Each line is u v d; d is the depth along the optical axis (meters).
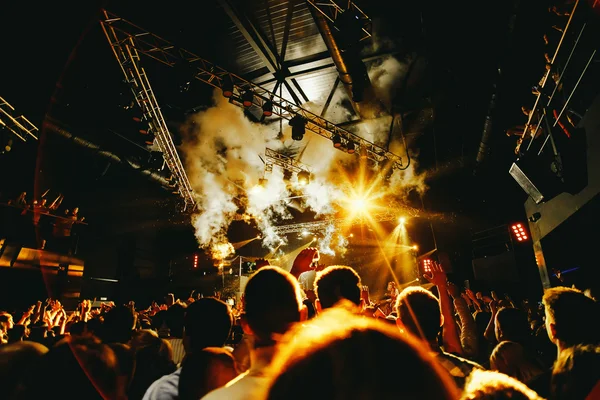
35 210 10.13
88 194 12.35
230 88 7.82
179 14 7.83
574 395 1.36
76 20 6.98
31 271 10.12
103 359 1.34
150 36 7.72
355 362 0.60
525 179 5.23
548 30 5.42
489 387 0.81
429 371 0.62
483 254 11.09
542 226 6.96
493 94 7.32
